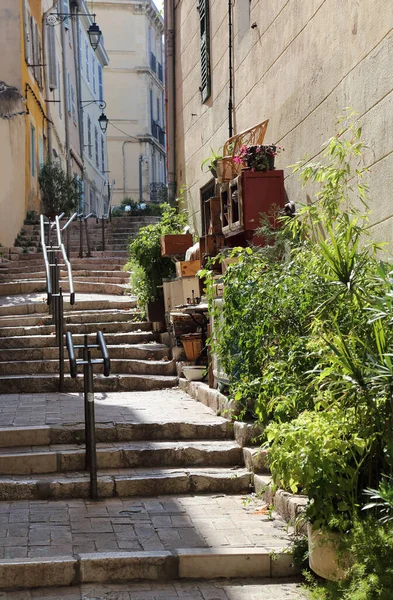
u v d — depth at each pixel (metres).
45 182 20.86
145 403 8.48
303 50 8.47
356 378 4.77
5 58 18.52
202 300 9.74
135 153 43.12
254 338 6.50
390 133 6.46
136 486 6.52
